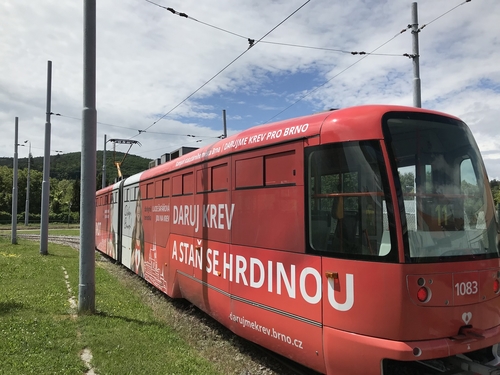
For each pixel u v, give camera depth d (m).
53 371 4.94
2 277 11.16
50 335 6.27
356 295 4.27
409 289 4.07
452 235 4.48
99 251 20.86
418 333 4.06
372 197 4.30
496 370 4.17
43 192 18.05
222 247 6.39
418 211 4.32
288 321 4.98
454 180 4.71
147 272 10.76
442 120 4.81
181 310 8.66
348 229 4.42
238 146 6.02
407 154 4.43
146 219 11.03
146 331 6.80
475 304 4.41
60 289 9.89
